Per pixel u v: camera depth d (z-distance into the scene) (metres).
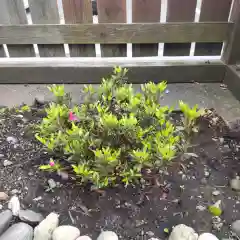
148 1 0.78
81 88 0.86
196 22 0.81
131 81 0.88
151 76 0.87
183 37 0.83
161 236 0.46
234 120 0.70
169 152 0.45
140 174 0.48
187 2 0.78
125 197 0.52
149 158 0.48
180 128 0.52
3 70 0.86
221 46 0.87
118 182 0.53
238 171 0.56
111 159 0.46
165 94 0.82
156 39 0.83
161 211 0.50
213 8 0.79
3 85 0.88
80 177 0.54
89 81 0.88
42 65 0.86
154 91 0.56
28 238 0.46
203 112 0.68
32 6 0.79
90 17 0.80
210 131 0.65
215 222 0.48
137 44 0.86
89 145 0.50
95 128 0.53
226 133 0.65
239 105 0.77
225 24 0.81
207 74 0.87
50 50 0.87
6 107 0.75
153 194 0.52
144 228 0.47
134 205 0.50
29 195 0.53
